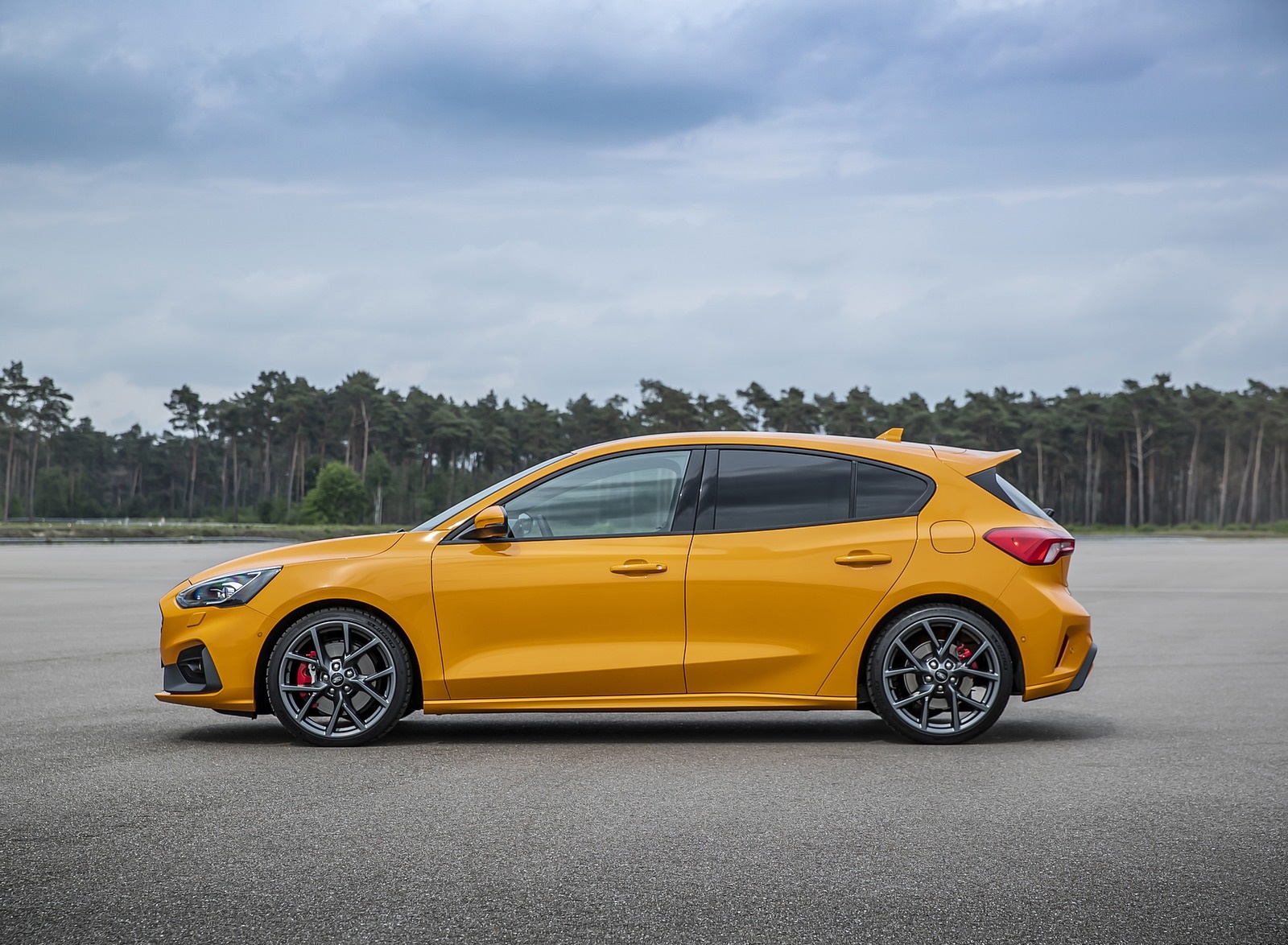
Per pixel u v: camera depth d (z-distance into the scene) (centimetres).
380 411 13975
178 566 3070
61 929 352
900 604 661
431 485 14638
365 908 371
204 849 438
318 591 657
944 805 508
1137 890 389
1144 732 695
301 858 426
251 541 7169
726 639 657
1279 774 572
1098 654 1131
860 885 396
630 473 679
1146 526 13050
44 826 472
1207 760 608
